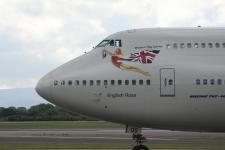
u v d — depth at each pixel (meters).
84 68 25.59
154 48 25.45
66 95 25.14
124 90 24.86
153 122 25.11
